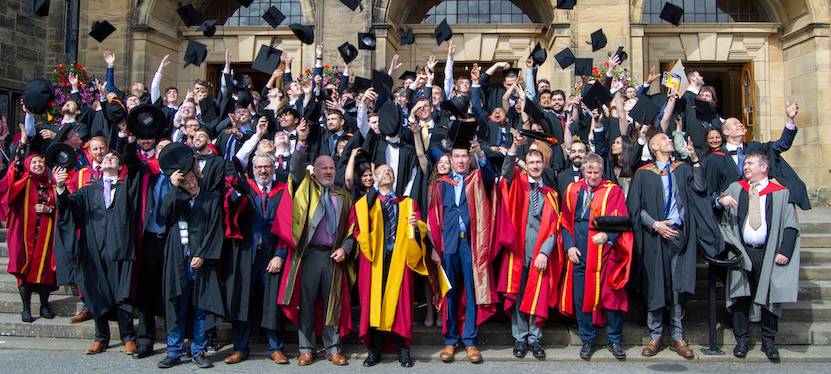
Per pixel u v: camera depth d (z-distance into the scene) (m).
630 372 4.87
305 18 12.07
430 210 5.37
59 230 5.34
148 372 4.83
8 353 5.36
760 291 5.10
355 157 5.48
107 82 7.94
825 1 11.39
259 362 5.14
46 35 12.71
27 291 5.95
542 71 12.34
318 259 5.03
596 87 6.31
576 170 5.75
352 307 5.80
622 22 11.48
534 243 5.32
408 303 5.03
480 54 12.62
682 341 5.29
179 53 13.02
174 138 7.14
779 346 5.50
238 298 5.00
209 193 4.95
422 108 6.27
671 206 5.28
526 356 5.27
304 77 11.61
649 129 6.20
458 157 5.28
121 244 4.90
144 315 5.17
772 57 12.27
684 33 12.38
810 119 11.44
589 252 5.13
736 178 5.80
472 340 5.17
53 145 5.33
